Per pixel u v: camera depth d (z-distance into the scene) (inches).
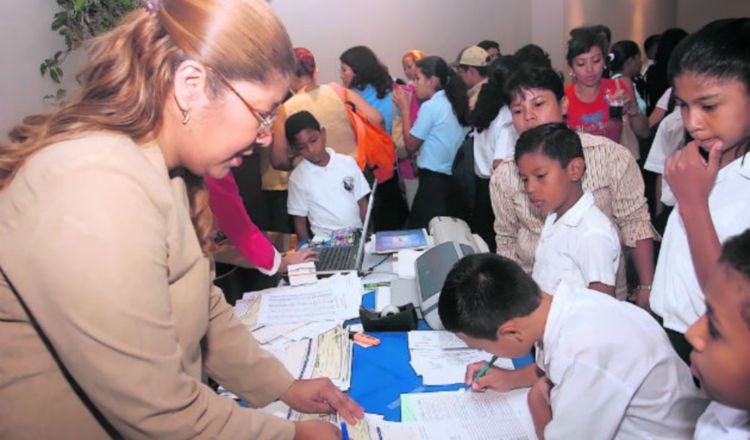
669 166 42.1
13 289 27.5
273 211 128.2
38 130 28.7
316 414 46.0
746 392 25.1
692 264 43.6
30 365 28.7
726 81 37.1
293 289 70.9
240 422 30.8
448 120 129.4
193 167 32.1
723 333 25.0
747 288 23.9
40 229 24.5
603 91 97.3
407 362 54.1
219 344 42.8
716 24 38.4
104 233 24.7
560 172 56.9
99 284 24.2
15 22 108.3
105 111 28.6
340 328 60.0
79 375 25.7
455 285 42.4
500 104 107.3
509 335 41.0
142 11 29.7
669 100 134.1
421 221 135.2
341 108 123.7
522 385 48.5
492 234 120.0
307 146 97.0
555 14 244.1
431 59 141.5
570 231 58.7
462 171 129.6
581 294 42.5
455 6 233.8
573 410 38.0
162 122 30.0
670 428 40.6
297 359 54.0
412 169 161.3
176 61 28.5
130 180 26.7
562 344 39.2
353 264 76.8
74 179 25.3
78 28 119.3
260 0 29.5
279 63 29.5
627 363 38.3
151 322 26.1
